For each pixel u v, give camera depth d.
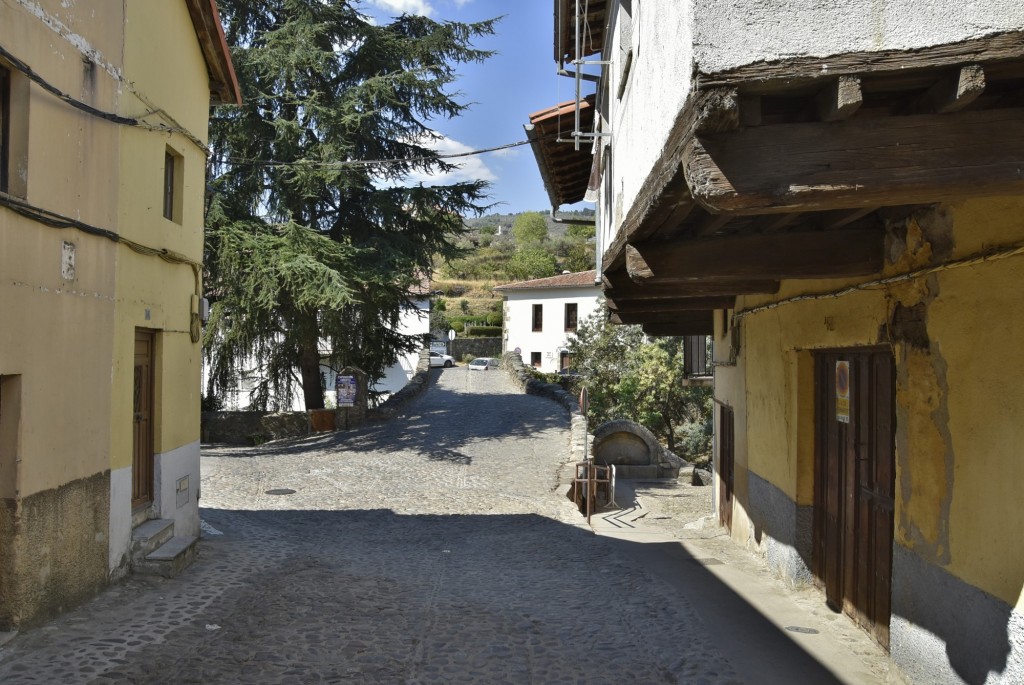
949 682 4.32
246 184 19.98
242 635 5.66
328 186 20.03
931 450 4.58
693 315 12.19
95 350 6.31
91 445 6.26
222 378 22.52
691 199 4.33
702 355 15.88
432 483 15.57
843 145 3.32
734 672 5.21
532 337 47.97
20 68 5.11
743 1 3.26
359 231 21.64
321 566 8.30
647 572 8.48
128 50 6.90
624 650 5.68
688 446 25.38
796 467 7.48
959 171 3.29
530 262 79.12
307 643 5.57
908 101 3.58
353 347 22.02
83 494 6.12
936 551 4.50
